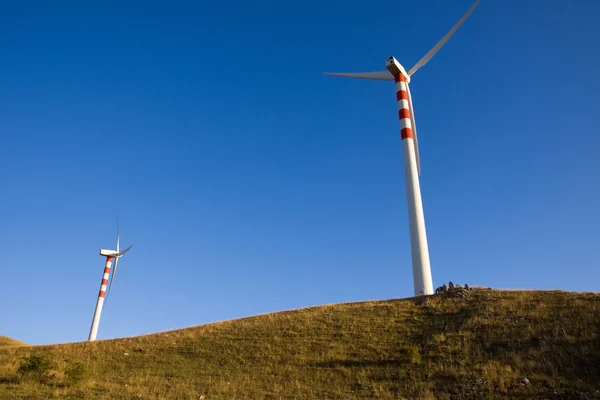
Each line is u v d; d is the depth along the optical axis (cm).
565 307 3603
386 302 4750
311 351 3534
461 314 3925
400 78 6388
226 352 3684
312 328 4078
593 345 2806
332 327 4059
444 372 2825
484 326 3522
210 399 2550
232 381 2978
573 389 2330
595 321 3175
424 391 2575
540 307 3706
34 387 2627
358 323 4081
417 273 5256
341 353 3416
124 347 3969
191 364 3444
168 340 4116
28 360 2991
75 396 2486
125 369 3325
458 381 2664
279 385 2866
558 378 2481
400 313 4231
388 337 3653
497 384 2533
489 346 3158
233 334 4156
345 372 3042
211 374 3178
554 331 3139
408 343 3472
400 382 2781
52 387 2673
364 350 3428
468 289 4628
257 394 2681
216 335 4178
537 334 3180
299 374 3077
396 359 3175
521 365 2738
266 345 3756
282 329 4144
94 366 3378
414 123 6172
